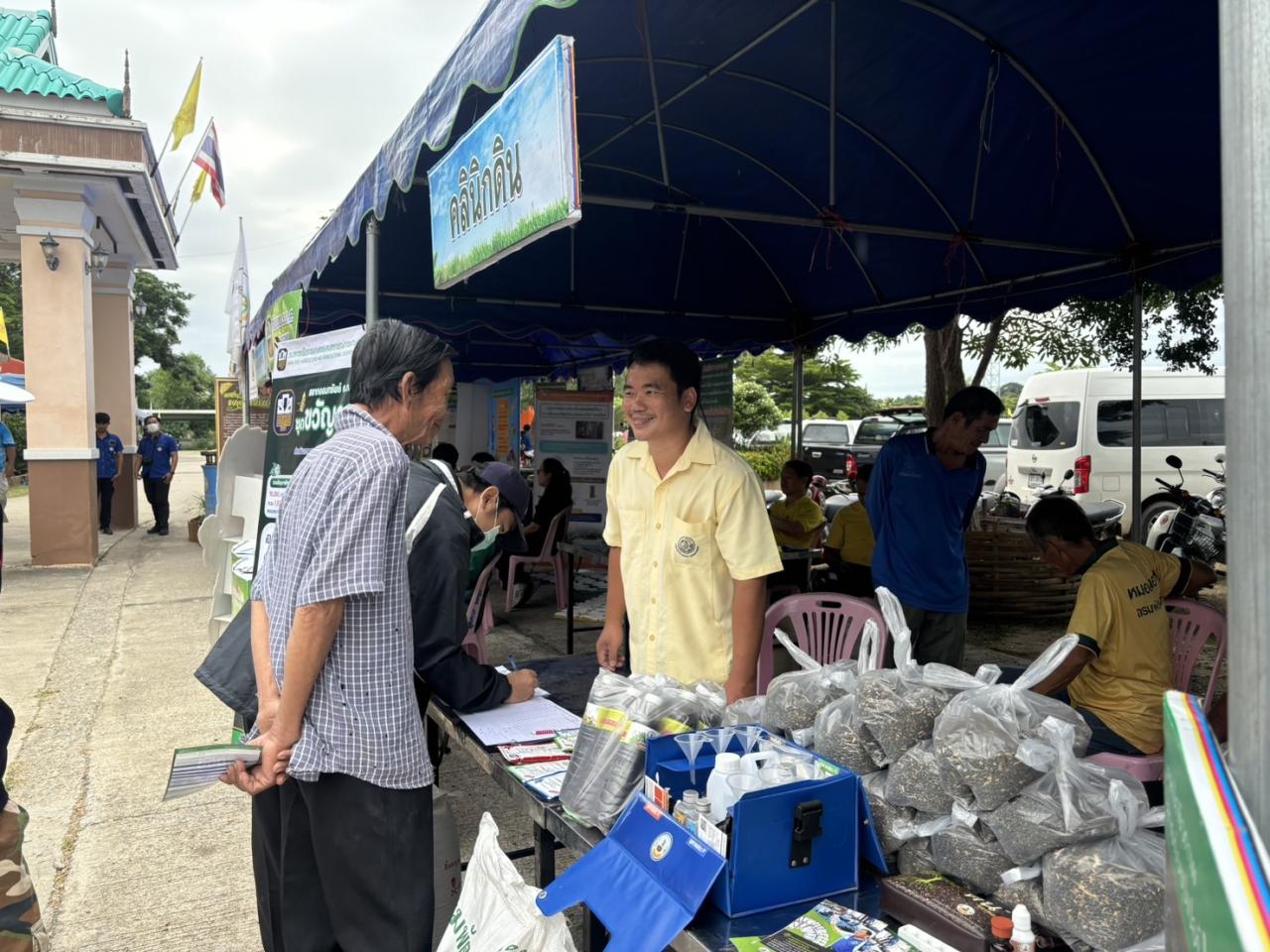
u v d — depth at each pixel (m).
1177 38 3.62
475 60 2.41
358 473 1.88
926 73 4.30
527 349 12.70
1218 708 2.91
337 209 4.55
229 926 3.05
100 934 3.00
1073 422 11.02
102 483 13.23
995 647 6.59
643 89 4.58
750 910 1.41
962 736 1.45
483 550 3.38
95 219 10.97
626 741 1.74
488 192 2.38
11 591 8.77
